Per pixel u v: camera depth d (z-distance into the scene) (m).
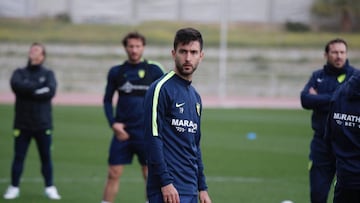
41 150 25.78
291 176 31.70
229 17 100.62
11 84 25.30
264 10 100.88
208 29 99.00
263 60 93.75
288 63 93.62
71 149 39.53
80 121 54.00
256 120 57.12
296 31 100.00
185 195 14.86
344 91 16.20
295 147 41.75
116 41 95.81
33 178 30.31
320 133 20.53
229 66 92.06
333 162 20.36
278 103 76.88
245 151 39.84
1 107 63.66
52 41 94.00
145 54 94.75
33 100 25.39
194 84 89.06
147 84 23.23
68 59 92.31
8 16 96.44
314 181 20.56
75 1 99.44
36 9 98.38
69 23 98.50
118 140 23.12
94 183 29.25
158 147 14.62
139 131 23.08
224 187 28.72
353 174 16.14
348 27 99.62
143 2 100.62
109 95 23.55
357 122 15.96
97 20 99.38
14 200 25.30
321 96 20.39
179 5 100.94
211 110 65.88
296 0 100.62
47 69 25.81
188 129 15.05
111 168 23.17
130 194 26.94
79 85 89.81
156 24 99.81
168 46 95.50
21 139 25.72
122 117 23.19
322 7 100.00
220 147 41.41
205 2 100.31
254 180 30.53
